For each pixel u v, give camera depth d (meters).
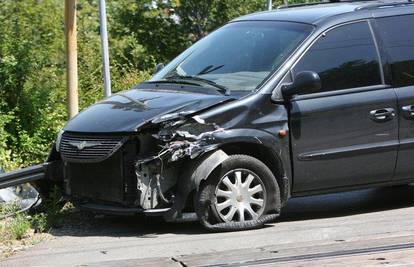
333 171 12.32
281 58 12.35
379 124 12.52
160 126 11.47
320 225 12.00
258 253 10.16
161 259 10.13
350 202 14.16
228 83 12.32
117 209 11.66
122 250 10.84
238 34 13.41
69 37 15.71
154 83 13.23
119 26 29.58
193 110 11.59
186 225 12.42
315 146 12.16
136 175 11.40
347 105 12.30
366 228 11.55
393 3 13.37
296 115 12.04
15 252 11.05
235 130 11.66
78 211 13.44
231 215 11.71
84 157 11.82
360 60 12.62
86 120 12.19
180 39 31.09
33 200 13.31
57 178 12.88
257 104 11.84
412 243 10.31
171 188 11.62
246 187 11.77
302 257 9.84
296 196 12.33
